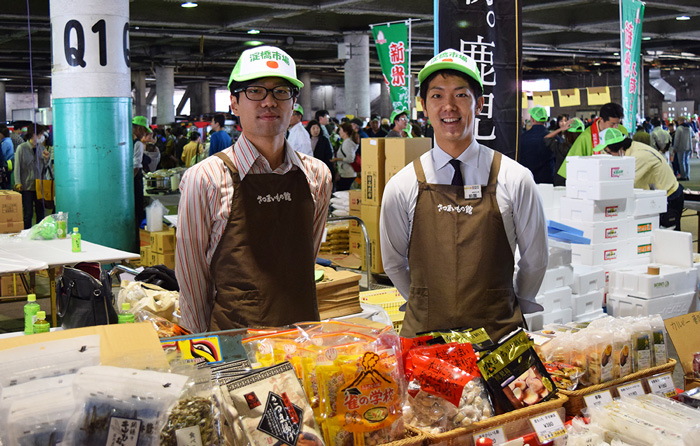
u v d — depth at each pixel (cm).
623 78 843
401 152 709
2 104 3894
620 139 650
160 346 165
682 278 552
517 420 195
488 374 197
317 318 258
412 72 3616
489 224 247
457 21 463
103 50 738
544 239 259
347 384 170
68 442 138
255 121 238
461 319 247
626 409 214
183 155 1714
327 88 4606
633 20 848
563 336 235
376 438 173
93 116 744
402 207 260
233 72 242
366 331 199
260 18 1717
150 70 3362
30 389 142
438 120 247
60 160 758
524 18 1877
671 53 2888
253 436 156
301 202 250
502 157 254
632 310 539
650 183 682
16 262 479
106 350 160
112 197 762
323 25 1992
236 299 241
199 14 1767
